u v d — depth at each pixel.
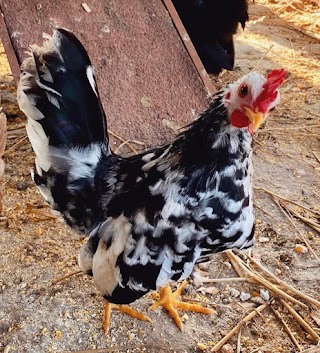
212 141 0.35
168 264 0.37
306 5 0.98
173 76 0.56
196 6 0.67
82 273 0.47
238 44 0.85
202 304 0.46
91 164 0.40
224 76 0.76
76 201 0.40
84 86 0.39
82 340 0.42
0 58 0.77
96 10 0.57
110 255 0.38
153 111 0.54
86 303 0.45
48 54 0.38
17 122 0.64
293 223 0.54
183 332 0.43
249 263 0.49
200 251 0.38
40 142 0.39
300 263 0.50
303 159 0.62
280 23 0.92
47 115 0.38
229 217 0.36
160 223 0.36
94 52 0.55
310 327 0.44
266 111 0.33
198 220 0.36
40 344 0.42
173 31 0.58
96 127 0.40
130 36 0.57
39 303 0.45
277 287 0.47
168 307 0.44
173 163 0.37
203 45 0.70
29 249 0.49
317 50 0.84
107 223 0.38
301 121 0.68
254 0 0.99
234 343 0.43
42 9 0.56
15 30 0.54
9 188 0.55
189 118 0.54
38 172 0.40
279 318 0.45
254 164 0.61
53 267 0.48
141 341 0.42
